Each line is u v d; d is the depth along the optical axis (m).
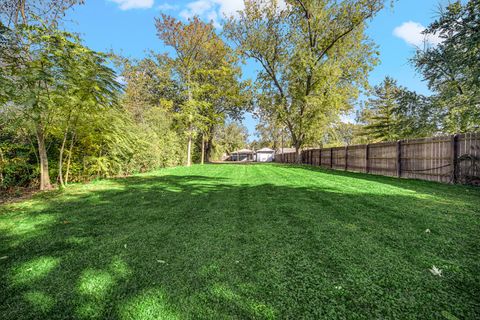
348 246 2.26
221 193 5.22
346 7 15.96
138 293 1.55
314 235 2.57
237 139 50.59
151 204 4.19
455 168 6.48
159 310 1.38
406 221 3.01
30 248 2.30
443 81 11.30
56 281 1.71
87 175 7.93
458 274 1.73
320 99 17.56
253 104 23.16
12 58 4.99
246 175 9.38
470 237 2.45
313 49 18.14
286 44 19.12
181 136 17.94
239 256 2.08
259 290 1.57
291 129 21.25
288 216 3.32
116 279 1.73
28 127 5.43
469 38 8.59
